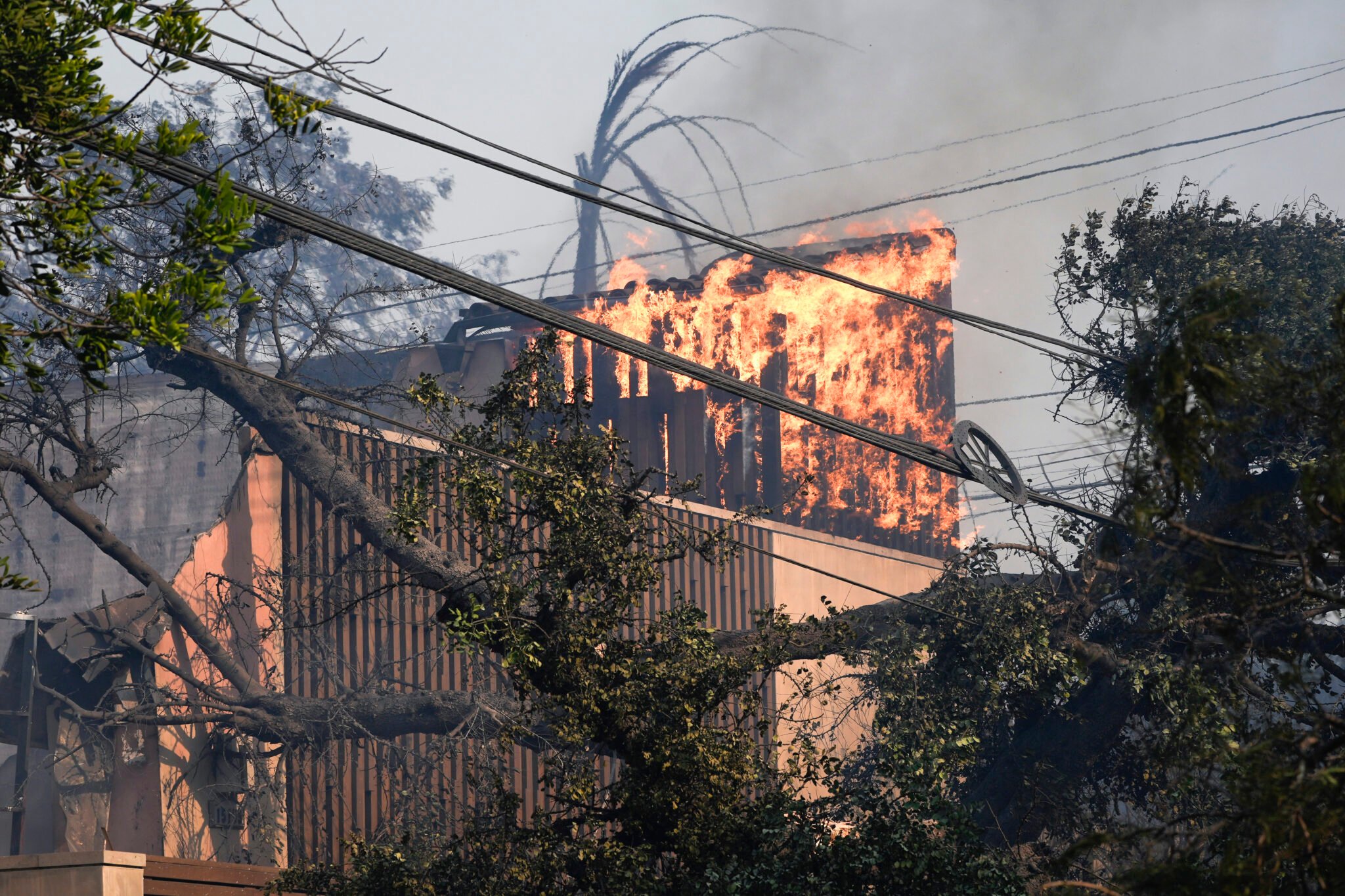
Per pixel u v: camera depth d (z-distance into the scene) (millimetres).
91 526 76312
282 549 82375
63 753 76062
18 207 26266
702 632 58312
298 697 77125
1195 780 48906
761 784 58000
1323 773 24969
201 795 77688
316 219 30953
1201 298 28469
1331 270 73562
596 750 60594
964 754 62938
